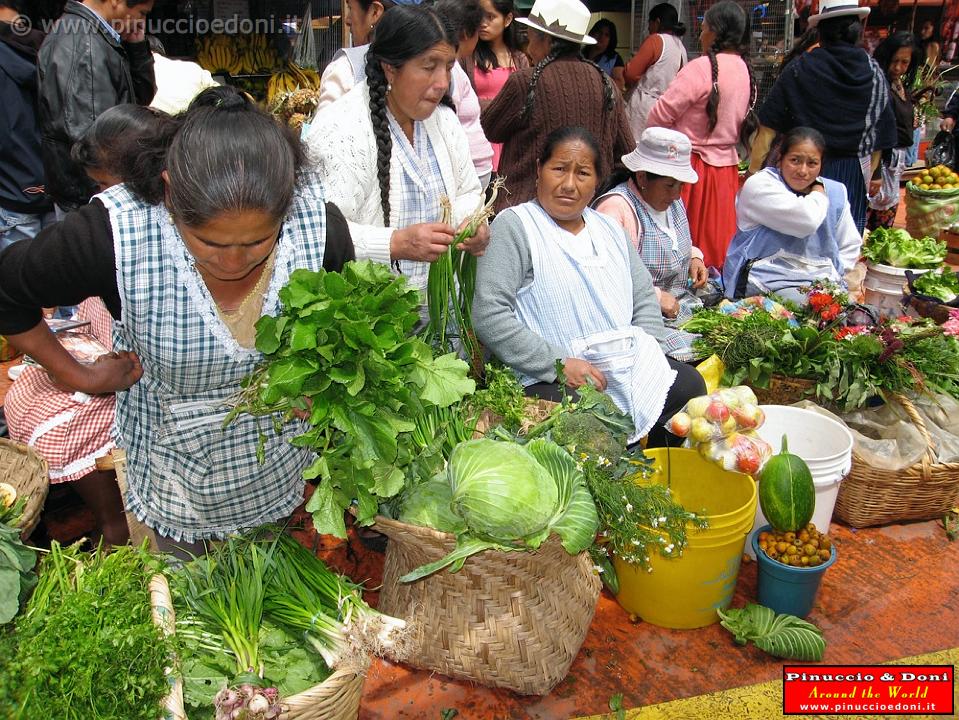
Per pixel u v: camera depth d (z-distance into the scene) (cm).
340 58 313
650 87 607
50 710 146
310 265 179
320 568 210
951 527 314
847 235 430
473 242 238
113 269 159
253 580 200
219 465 198
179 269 163
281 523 222
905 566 292
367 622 190
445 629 220
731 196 497
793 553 254
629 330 291
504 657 216
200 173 136
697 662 245
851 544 304
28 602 173
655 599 254
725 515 237
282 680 190
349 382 174
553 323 289
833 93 515
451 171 291
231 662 187
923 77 945
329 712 177
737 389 267
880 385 321
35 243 159
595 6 900
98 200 159
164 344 170
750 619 253
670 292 377
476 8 383
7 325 168
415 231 223
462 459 197
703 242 501
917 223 643
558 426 225
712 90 469
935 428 313
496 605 214
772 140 546
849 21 510
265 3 665
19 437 254
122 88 339
